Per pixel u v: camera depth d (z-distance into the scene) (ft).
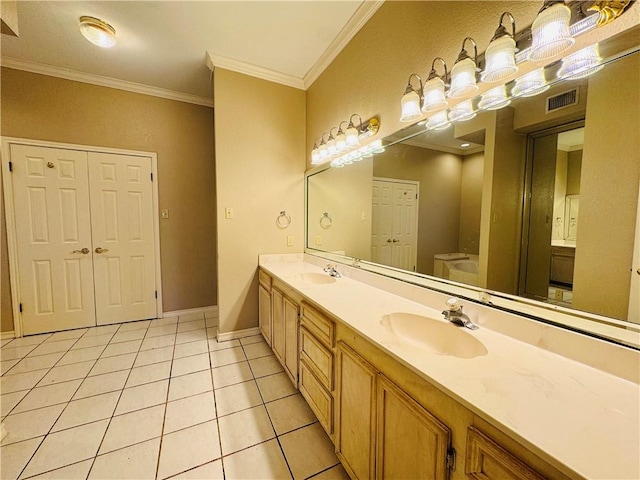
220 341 8.73
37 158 8.72
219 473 4.22
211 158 11.26
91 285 9.66
